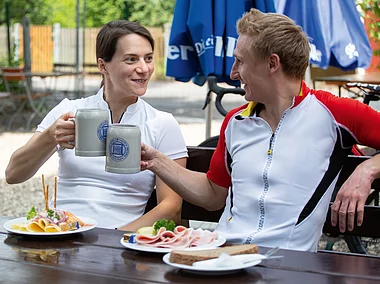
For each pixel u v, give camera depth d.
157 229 2.33
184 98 16.80
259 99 2.68
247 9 4.60
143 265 2.13
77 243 2.38
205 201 2.87
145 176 3.17
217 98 4.08
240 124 2.75
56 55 19.33
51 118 3.24
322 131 2.63
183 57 4.68
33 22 24.12
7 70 12.65
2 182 7.82
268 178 2.64
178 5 4.65
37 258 2.20
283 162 2.63
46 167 8.67
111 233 2.52
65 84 18.98
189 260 2.05
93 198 3.12
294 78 2.64
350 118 2.62
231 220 2.73
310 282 1.97
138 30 3.14
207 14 4.44
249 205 2.67
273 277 2.01
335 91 12.47
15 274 2.03
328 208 2.78
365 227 2.96
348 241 3.94
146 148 2.74
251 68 2.63
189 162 3.38
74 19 26.67
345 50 5.02
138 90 3.12
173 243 2.27
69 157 3.17
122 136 2.32
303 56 2.62
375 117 2.61
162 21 24.33
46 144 3.02
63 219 2.47
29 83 14.74
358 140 2.64
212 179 2.86
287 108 2.66
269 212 2.63
